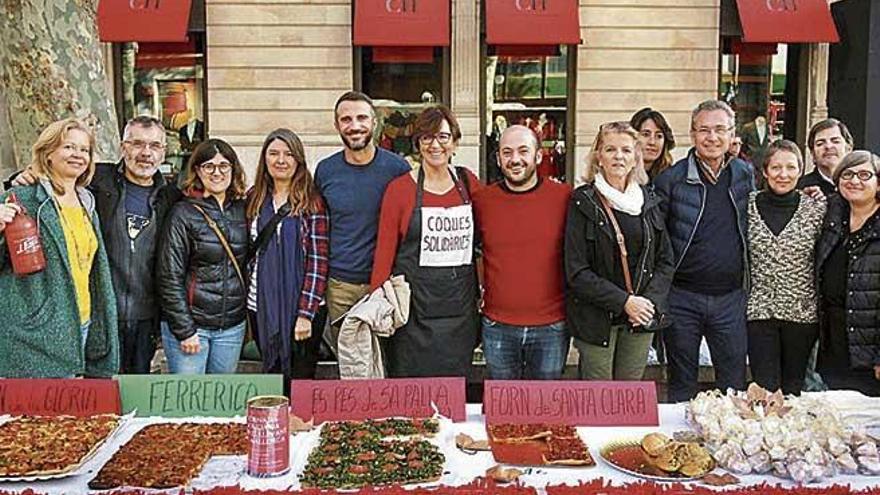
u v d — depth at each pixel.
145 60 9.75
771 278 3.89
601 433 2.55
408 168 3.94
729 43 10.04
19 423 2.54
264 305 3.76
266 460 2.20
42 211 3.23
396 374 3.74
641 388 2.68
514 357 3.69
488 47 9.75
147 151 3.66
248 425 2.23
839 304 3.69
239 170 3.78
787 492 2.12
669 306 3.89
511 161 3.54
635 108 9.91
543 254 3.62
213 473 2.22
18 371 3.26
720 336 3.87
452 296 3.64
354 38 9.14
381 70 9.83
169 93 9.81
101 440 2.41
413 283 3.62
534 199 3.62
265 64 9.62
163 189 3.76
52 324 3.25
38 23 5.32
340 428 2.53
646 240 3.53
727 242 3.84
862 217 3.62
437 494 2.09
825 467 2.21
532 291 3.63
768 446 2.25
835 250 3.69
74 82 5.45
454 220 3.62
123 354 3.65
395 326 3.62
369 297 3.64
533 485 2.16
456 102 9.72
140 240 3.65
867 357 3.59
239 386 2.72
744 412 2.46
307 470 2.22
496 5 9.24
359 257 3.84
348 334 3.59
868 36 8.83
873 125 8.91
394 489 2.10
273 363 3.80
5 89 5.45
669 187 3.89
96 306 3.45
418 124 3.63
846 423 2.46
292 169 3.76
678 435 2.47
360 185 3.85
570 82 9.90
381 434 2.49
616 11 9.77
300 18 9.59
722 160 3.90
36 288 3.24
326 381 2.72
